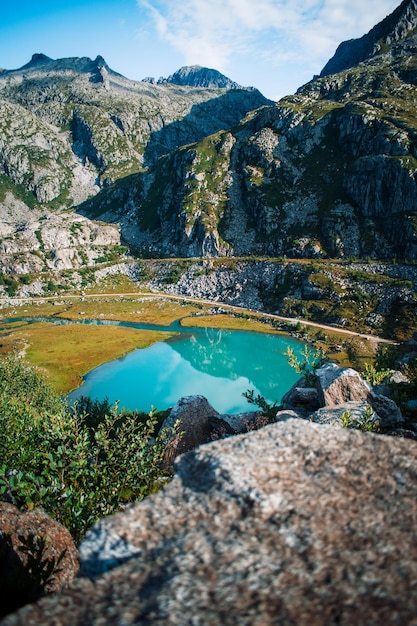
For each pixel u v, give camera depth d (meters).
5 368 69.38
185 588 7.00
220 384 106.06
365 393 30.19
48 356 125.81
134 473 18.31
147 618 6.55
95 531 8.59
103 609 6.86
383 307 174.25
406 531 8.03
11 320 190.50
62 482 16.33
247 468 9.68
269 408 34.88
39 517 14.09
